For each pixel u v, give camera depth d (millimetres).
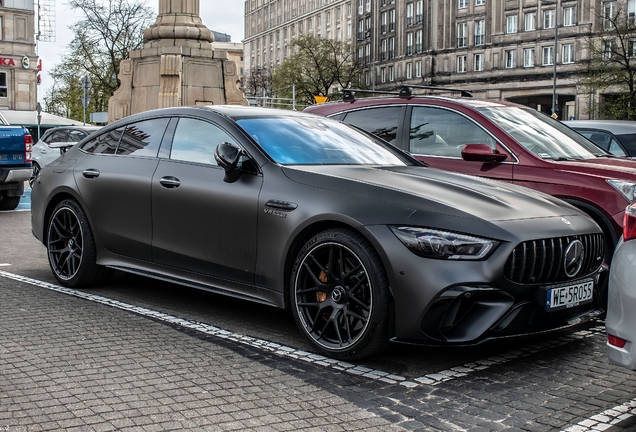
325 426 3346
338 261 4406
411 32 91062
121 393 3705
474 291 4000
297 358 4406
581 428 3383
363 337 4227
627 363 3223
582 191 6062
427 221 4129
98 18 53062
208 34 22641
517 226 4191
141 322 5191
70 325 5055
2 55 62156
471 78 82938
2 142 13703
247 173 5004
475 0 82500
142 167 5750
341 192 4488
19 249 8914
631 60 49188
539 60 75500
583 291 4461
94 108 55250
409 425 3387
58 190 6391
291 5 119625
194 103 22188
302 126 5520
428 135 7309
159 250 5539
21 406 3498
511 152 6609
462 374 4168
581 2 71125
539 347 4777
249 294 4938
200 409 3512
